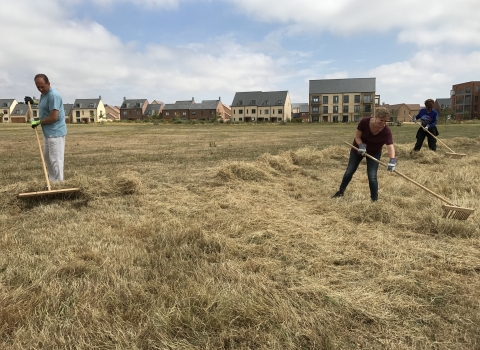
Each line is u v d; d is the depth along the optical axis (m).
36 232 3.65
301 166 8.52
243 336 1.99
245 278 2.62
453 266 2.88
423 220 3.90
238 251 3.17
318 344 1.92
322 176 7.12
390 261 2.99
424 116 10.09
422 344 1.96
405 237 3.59
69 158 10.42
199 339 1.96
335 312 2.24
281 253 3.16
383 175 7.00
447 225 3.70
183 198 5.14
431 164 8.71
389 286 2.57
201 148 13.78
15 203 4.65
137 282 2.55
